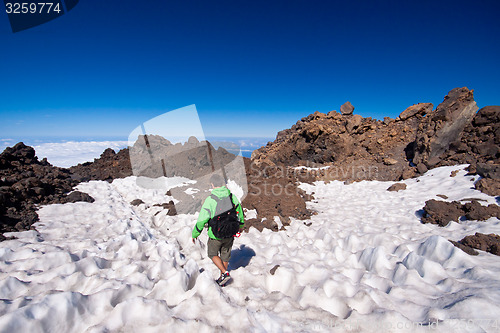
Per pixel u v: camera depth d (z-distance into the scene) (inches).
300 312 119.9
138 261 174.7
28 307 96.9
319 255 208.4
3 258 164.6
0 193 245.6
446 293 137.3
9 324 89.4
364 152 697.0
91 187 421.1
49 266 159.6
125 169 559.8
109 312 113.5
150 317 106.3
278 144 899.4
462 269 164.9
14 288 126.2
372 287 144.2
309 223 313.4
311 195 458.6
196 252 207.5
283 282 156.7
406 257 178.4
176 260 193.0
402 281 152.6
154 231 276.1
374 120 838.5
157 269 162.1
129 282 142.6
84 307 110.0
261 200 360.5
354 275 169.9
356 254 201.2
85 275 148.7
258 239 256.7
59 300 104.1
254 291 144.6
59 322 101.0
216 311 114.7
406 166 573.0
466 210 285.1
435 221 288.4
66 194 359.3
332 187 522.6
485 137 474.9
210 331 102.9
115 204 344.5
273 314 121.2
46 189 342.6
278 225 300.2
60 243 198.2
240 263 199.6
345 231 275.3
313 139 726.5
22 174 354.6
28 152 508.1
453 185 396.2
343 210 372.5
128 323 103.1
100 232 238.7
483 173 374.3
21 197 286.2
